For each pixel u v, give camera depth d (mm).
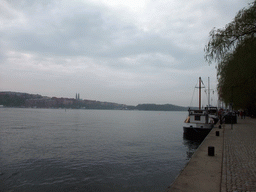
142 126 60875
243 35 9812
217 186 5914
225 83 15984
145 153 20750
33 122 67125
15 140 29016
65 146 24578
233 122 32562
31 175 13602
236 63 11727
